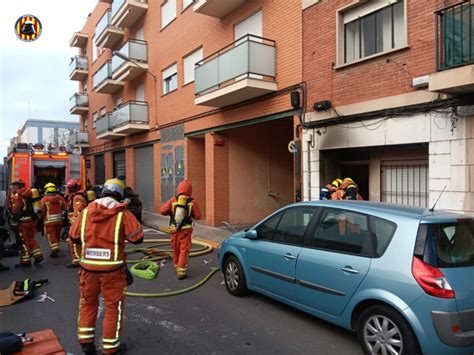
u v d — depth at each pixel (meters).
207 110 13.02
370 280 3.59
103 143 24.45
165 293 5.78
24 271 7.39
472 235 3.66
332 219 4.25
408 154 7.32
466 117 5.98
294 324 4.61
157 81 16.86
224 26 12.08
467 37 5.63
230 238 5.89
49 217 8.55
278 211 5.08
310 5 8.84
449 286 3.17
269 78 10.04
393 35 7.27
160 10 16.39
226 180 13.05
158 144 16.89
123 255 3.88
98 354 3.86
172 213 6.88
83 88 29.86
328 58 8.40
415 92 6.69
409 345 3.25
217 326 4.58
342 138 8.06
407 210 3.90
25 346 3.51
